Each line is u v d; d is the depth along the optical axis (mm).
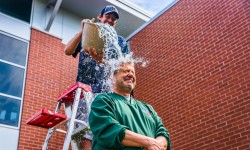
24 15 9172
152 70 8383
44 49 8883
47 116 3527
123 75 2350
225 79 6359
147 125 2193
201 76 6910
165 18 8453
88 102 3180
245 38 6203
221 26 6801
